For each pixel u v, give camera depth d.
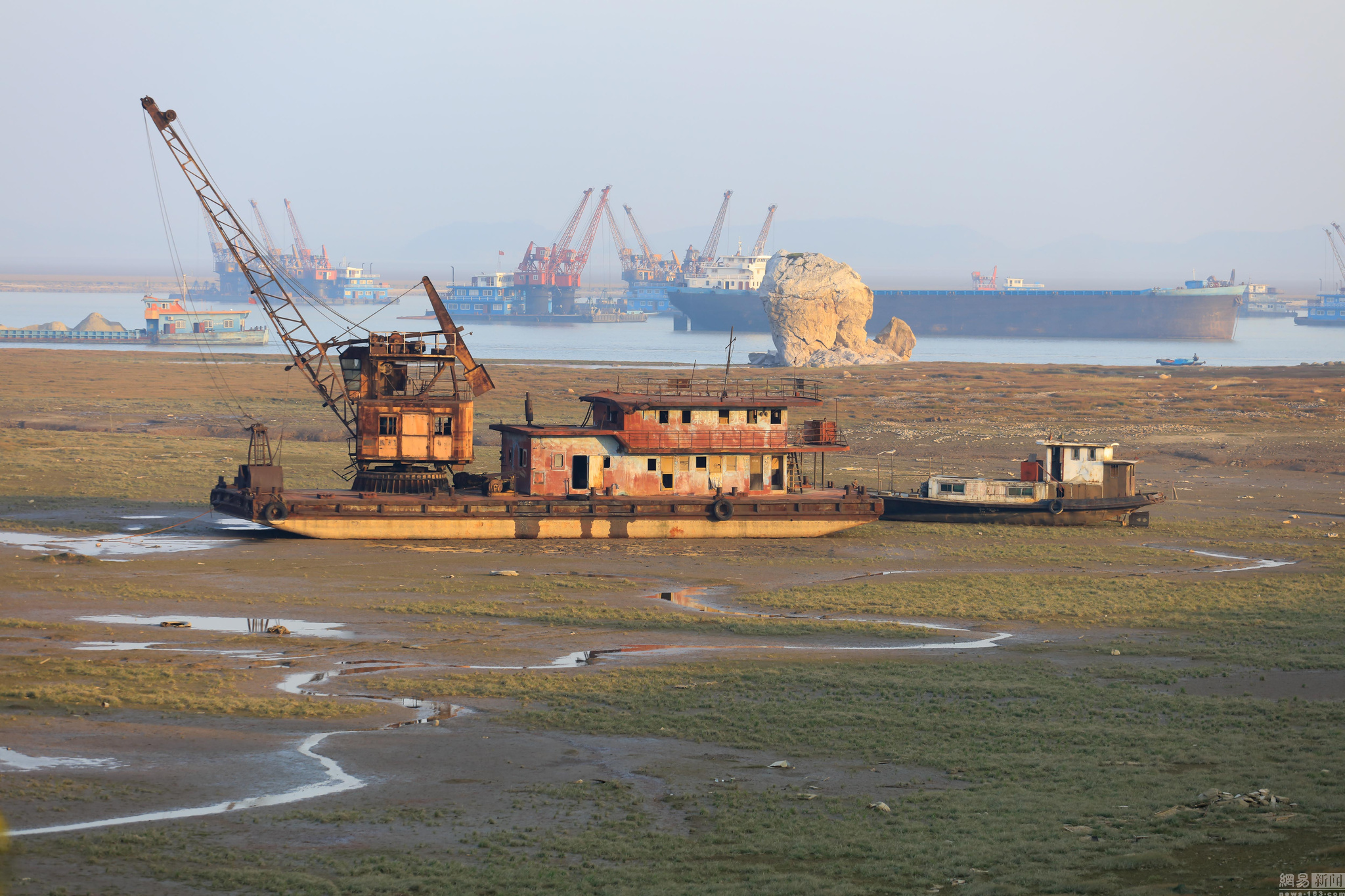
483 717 64.62
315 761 55.84
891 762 57.53
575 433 135.00
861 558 125.62
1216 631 90.50
